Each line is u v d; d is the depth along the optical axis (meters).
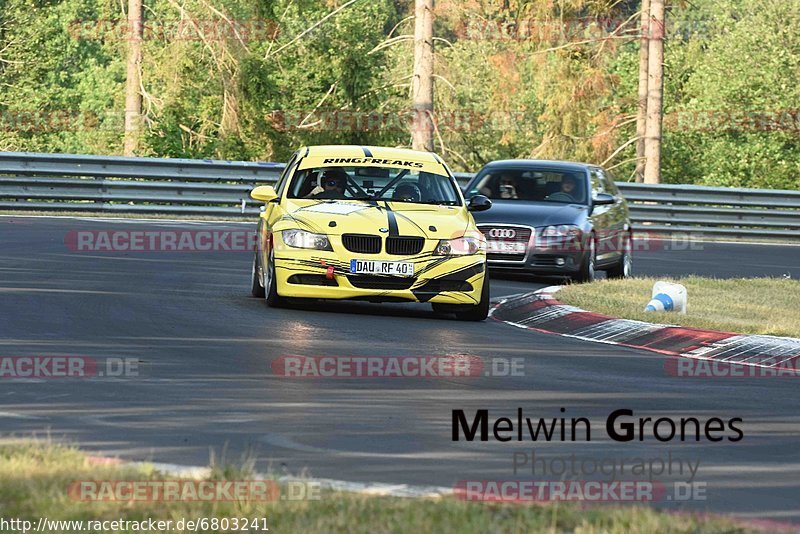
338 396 33.19
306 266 50.41
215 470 22.53
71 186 99.94
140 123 162.75
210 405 31.09
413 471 24.78
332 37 174.38
